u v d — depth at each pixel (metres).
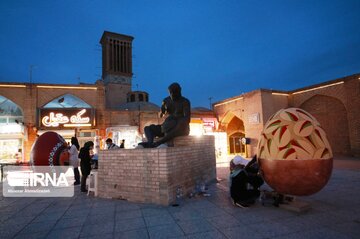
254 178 5.95
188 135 8.47
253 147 21.67
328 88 20.22
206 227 4.44
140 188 6.39
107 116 21.52
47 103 20.08
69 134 20.09
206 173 8.88
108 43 41.94
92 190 7.53
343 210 5.17
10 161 18.19
